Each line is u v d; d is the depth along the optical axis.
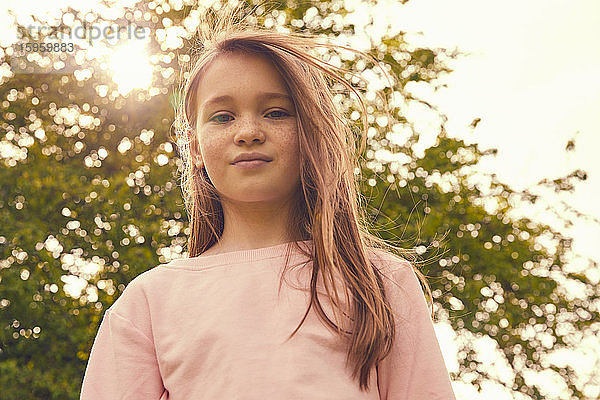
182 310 1.37
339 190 1.49
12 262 6.25
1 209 6.48
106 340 1.42
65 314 6.16
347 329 1.33
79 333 6.11
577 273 7.34
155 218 6.51
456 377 6.88
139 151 6.74
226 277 1.38
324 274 1.35
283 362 1.28
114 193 6.50
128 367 1.37
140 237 6.31
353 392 1.28
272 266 1.38
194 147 1.57
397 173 6.75
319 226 1.39
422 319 1.40
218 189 1.42
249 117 1.40
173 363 1.33
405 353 1.37
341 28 6.87
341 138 1.50
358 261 1.42
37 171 6.62
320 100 1.53
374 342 1.32
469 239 6.96
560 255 7.36
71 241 6.37
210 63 1.48
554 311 7.18
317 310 1.32
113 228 6.36
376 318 1.34
